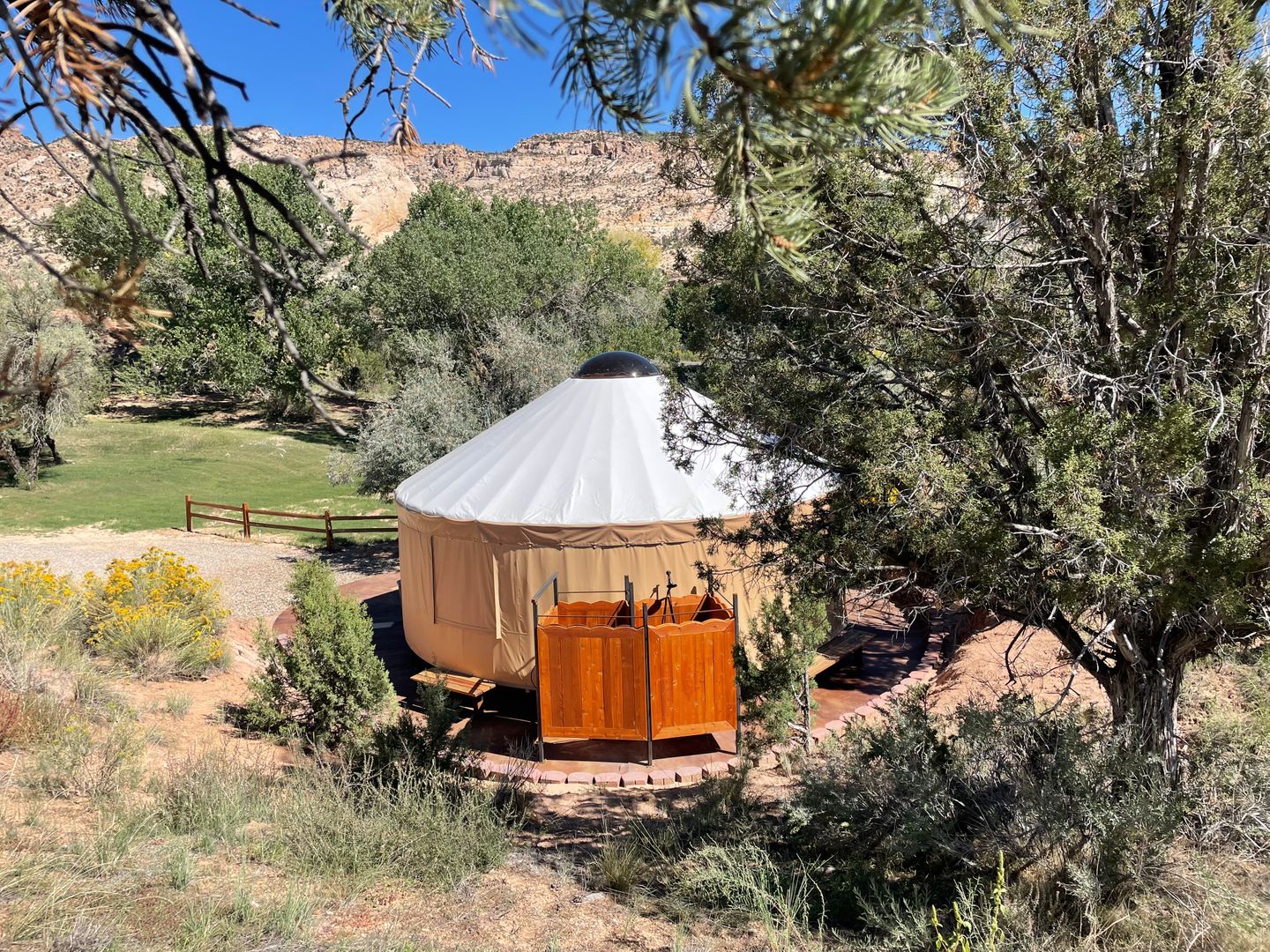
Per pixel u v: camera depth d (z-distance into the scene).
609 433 11.61
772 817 7.57
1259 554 4.45
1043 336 5.18
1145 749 5.83
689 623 9.72
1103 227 5.06
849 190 5.19
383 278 26.95
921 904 5.44
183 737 8.43
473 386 20.11
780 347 5.96
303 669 8.81
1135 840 5.25
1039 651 10.75
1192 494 5.04
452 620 11.36
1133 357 4.98
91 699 8.47
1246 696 8.61
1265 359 4.54
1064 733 6.00
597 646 9.50
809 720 9.04
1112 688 6.19
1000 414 5.38
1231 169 4.64
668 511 10.59
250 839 6.35
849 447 5.79
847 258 5.50
